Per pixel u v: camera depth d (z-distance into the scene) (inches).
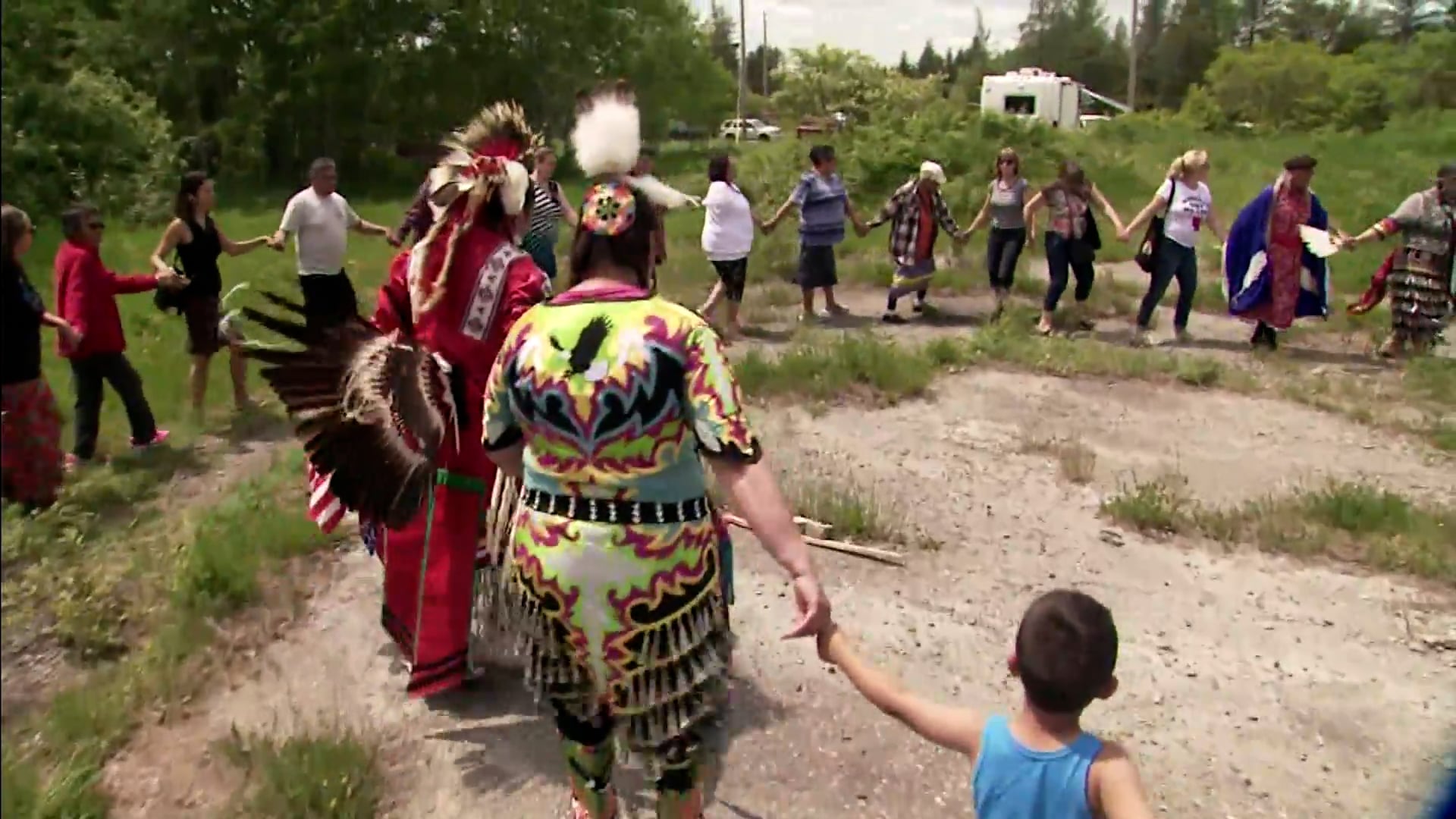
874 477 286.4
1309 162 417.4
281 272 542.3
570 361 123.1
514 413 129.1
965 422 334.6
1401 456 312.8
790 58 1868.8
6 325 238.8
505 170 165.6
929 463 299.0
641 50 1736.0
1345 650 207.6
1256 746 178.5
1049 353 401.1
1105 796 105.3
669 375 122.6
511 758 173.0
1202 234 700.0
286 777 159.9
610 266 128.3
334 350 170.6
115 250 565.9
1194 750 177.5
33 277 434.6
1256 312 428.1
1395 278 416.2
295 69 1348.4
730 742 175.6
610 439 123.3
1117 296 520.1
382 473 168.1
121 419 333.4
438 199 166.7
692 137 2425.0
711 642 131.4
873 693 117.8
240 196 1186.6
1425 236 408.5
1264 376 390.0
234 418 337.1
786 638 120.1
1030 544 249.9
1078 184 452.4
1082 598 109.8
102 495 272.1
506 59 1525.6
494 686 191.8
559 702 138.0
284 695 188.9
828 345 392.5
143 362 382.9
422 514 176.6
